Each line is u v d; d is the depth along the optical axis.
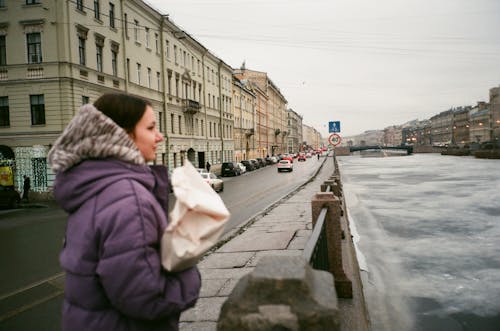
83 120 1.26
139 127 1.47
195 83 43.50
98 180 1.23
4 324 4.61
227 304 1.32
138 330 1.24
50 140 22.34
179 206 1.21
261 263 1.45
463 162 63.16
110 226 1.15
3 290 6.05
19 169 22.70
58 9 21.92
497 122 116.38
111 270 1.12
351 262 5.11
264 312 1.26
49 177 22.64
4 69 22.47
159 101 33.81
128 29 28.72
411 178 33.12
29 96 22.45
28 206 19.59
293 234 7.86
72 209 1.25
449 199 18.86
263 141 88.50
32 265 7.69
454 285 6.78
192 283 1.31
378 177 35.34
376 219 13.80
